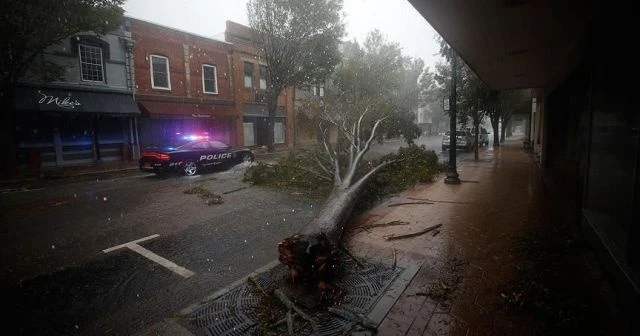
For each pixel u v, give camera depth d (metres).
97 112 15.51
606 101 4.17
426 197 7.91
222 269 4.37
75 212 7.16
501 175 11.15
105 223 6.36
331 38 21.64
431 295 3.37
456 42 5.97
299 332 2.87
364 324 2.89
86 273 4.26
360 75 24.62
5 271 4.30
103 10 12.20
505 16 4.62
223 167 14.52
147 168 11.95
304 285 3.68
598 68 4.48
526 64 8.05
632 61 3.32
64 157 15.50
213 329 2.95
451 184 9.57
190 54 20.16
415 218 6.11
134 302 3.56
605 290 3.39
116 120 17.17
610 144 4.00
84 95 15.45
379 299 3.32
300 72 22.11
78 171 13.52
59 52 14.65
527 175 11.09
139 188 9.85
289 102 28.28
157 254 4.88
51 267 4.43
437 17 4.64
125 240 5.45
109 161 17.00
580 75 7.18
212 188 9.86
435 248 4.63
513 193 8.18
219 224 6.34
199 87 20.81
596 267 3.90
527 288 3.40
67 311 3.39
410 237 5.11
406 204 7.22
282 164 10.79
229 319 3.10
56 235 5.68
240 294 3.54
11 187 10.16
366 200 8.18
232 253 4.91
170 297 3.66
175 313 3.23
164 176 12.27
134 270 4.34
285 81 22.34
